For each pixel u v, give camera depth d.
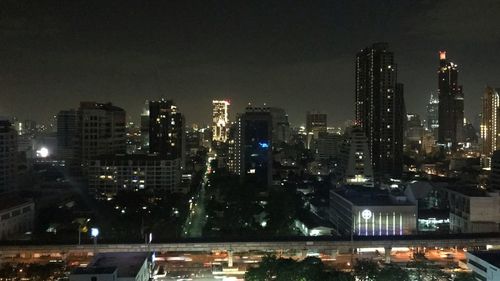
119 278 190.25
